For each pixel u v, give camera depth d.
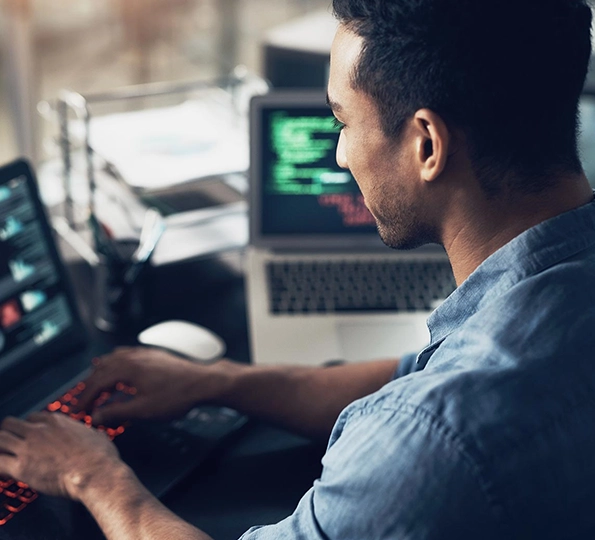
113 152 1.49
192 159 1.50
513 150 0.66
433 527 0.60
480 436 0.60
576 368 0.63
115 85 3.70
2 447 0.99
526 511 0.60
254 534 0.73
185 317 1.40
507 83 0.64
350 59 0.70
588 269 0.67
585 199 0.70
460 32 0.64
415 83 0.66
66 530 0.96
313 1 4.44
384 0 0.66
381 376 1.13
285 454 1.12
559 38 0.64
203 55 4.03
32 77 1.60
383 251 1.54
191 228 1.53
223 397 1.11
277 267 1.49
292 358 1.30
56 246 1.27
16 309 1.21
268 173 1.48
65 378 1.24
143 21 4.22
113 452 0.99
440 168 0.67
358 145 0.72
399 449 0.62
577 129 0.68
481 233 0.69
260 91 1.68
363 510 0.62
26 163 1.23
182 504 1.03
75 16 4.21
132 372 1.14
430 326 0.74
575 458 0.61
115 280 1.36
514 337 0.64
